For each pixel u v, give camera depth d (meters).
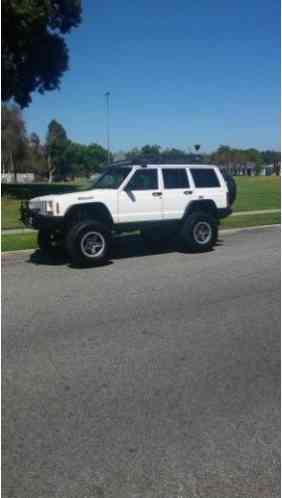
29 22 27.73
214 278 9.62
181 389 4.85
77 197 11.12
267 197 30.58
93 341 6.20
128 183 11.70
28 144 89.88
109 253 12.80
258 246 13.45
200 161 13.10
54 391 4.84
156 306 7.72
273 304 7.74
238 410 4.44
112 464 3.66
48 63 32.66
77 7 32.12
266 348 5.90
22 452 3.83
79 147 122.00
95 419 4.30
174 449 3.85
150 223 11.98
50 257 12.34
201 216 12.53
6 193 33.53
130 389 4.87
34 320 7.10
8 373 5.28
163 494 3.34
